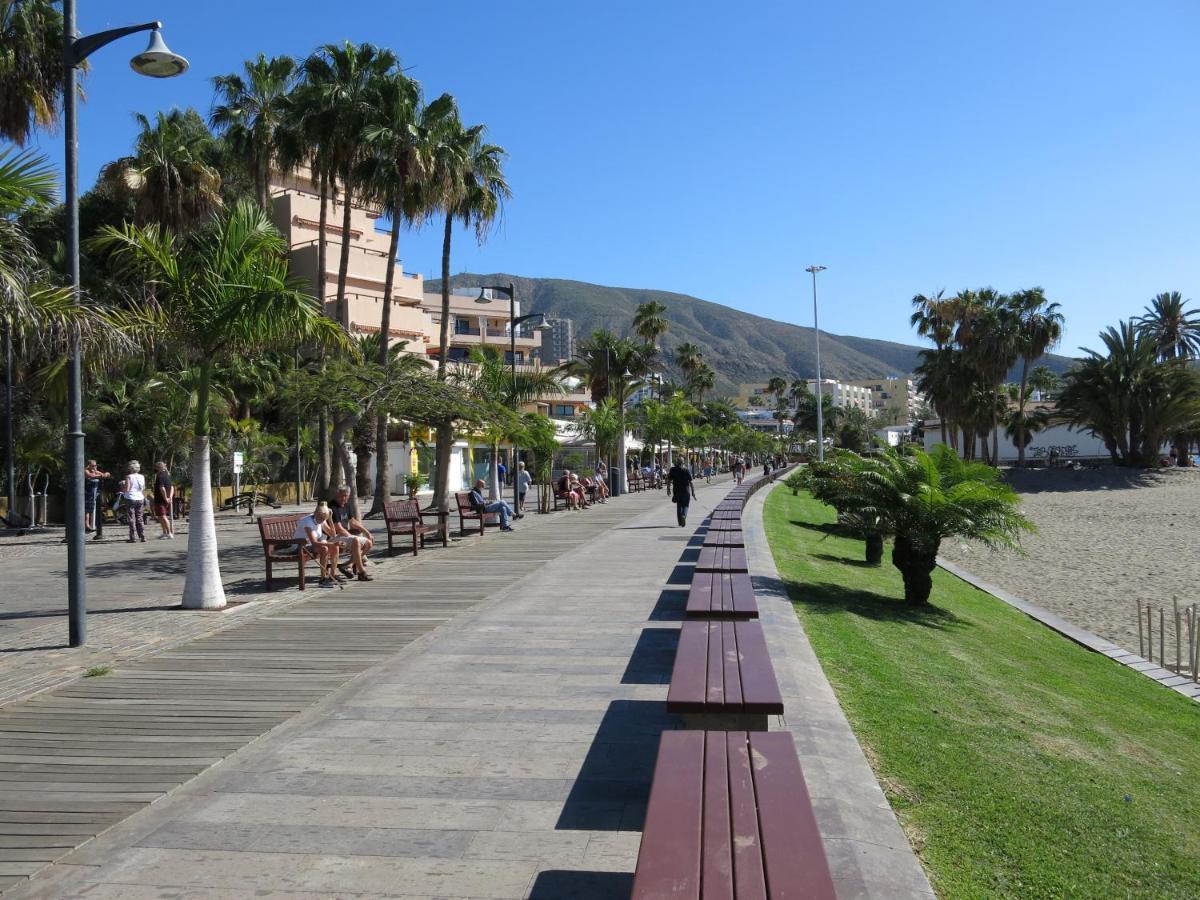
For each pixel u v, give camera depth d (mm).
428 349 62281
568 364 45531
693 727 4781
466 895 3541
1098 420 68062
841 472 14383
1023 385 73312
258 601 10820
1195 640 13016
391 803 4488
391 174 23328
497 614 9680
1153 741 8180
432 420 20672
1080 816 5047
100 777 4871
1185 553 27594
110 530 24453
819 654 8039
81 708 6211
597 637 8414
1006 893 3912
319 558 12055
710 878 2670
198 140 40156
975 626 13156
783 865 2730
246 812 4395
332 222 52812
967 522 13023
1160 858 4660
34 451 26422
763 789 3344
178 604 10656
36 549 19219
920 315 71062
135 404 28516
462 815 4332
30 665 7523
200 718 5957
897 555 13727
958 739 6168
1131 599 19266
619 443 40656
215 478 33531
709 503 32438
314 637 8594
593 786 4699
